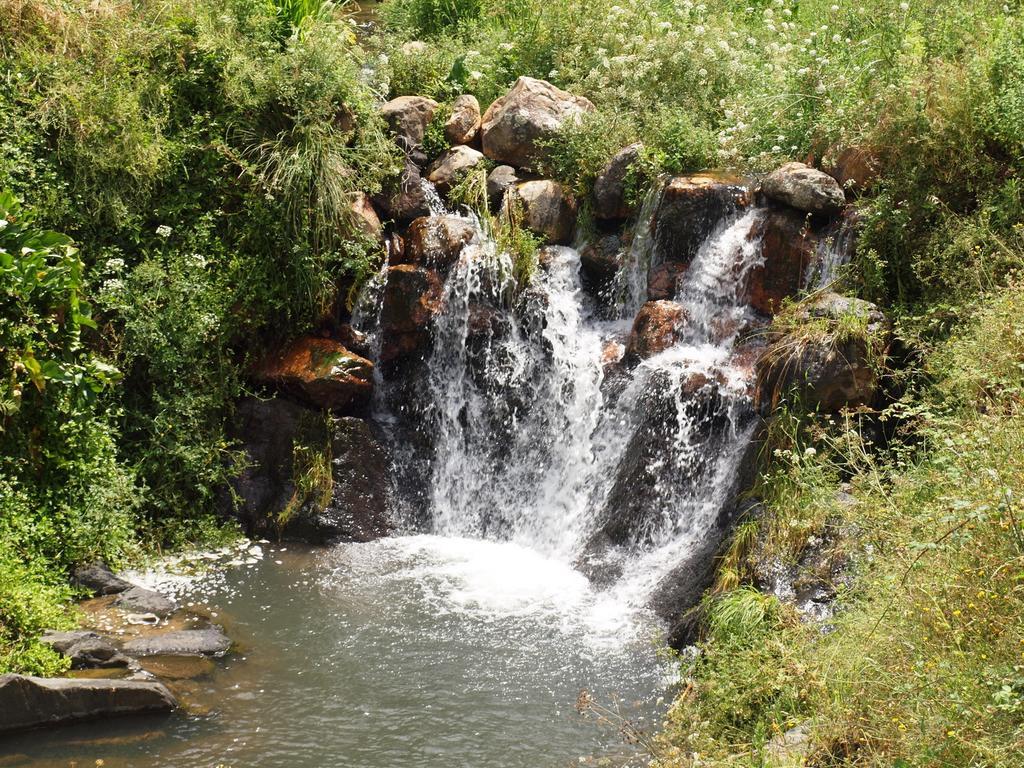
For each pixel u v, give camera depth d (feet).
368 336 33.88
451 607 27.68
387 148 36.09
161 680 23.73
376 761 21.34
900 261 29.19
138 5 37.32
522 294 33.35
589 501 30.71
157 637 25.26
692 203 32.14
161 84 34.94
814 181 30.14
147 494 31.12
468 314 33.17
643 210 33.27
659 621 26.50
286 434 32.58
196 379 32.50
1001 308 24.31
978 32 35.53
